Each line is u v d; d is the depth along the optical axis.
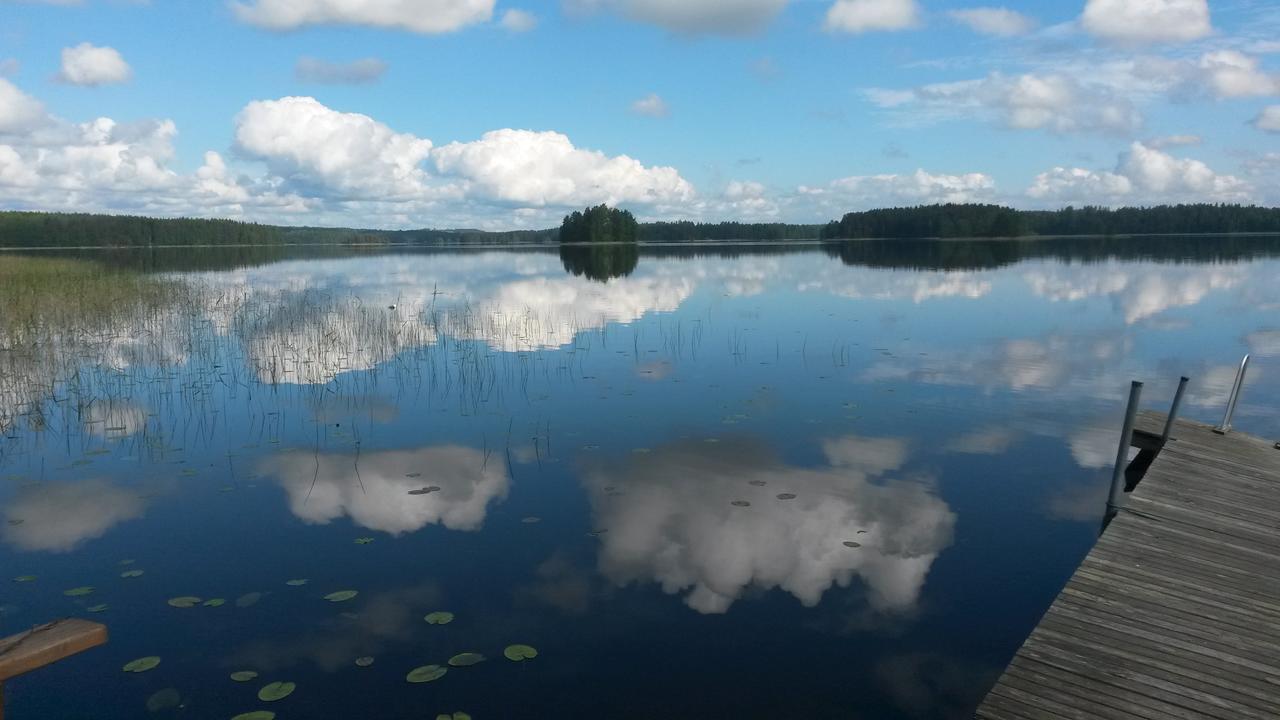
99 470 7.27
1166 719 3.30
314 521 6.01
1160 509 5.84
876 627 4.45
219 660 4.14
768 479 6.85
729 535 5.68
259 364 12.32
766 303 21.25
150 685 3.93
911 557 5.33
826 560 5.29
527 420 8.89
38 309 16.61
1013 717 3.31
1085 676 3.61
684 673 4.00
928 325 16.55
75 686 3.92
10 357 12.27
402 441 8.12
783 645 4.27
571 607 4.67
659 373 11.52
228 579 5.07
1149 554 5.03
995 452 7.61
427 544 5.57
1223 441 7.70
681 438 8.10
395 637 4.36
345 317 17.69
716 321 17.36
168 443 8.12
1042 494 6.52
